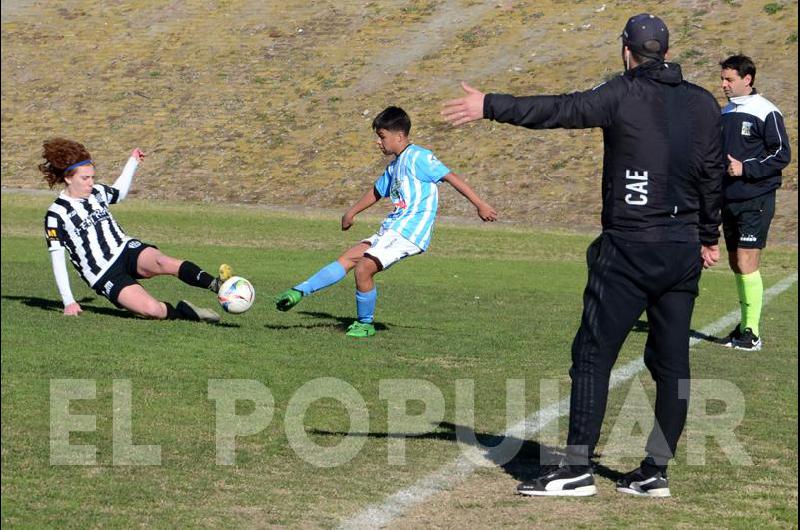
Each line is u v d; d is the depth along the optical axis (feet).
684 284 32.83
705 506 32.12
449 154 186.09
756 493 33.55
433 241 127.03
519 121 31.73
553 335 63.52
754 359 58.49
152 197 185.37
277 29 243.19
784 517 31.09
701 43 200.95
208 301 75.82
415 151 60.64
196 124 213.46
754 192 61.16
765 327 70.90
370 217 160.04
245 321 66.08
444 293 83.35
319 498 32.14
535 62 209.56
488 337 62.23
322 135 201.16
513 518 30.55
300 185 185.06
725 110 63.67
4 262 99.25
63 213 64.34
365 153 192.44
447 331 64.34
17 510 30.37
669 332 33.01
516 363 54.39
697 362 57.31
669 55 198.80
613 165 32.32
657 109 31.86
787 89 181.57
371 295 61.26
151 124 216.33
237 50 238.48
